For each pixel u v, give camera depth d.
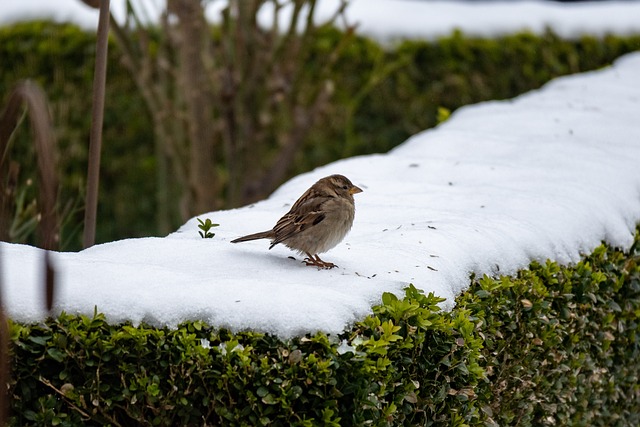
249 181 14.05
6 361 4.36
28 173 13.54
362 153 16.98
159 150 15.09
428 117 17.33
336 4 17.33
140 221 16.16
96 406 5.68
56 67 15.73
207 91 13.70
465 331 6.16
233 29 14.61
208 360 5.48
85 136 15.76
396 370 5.80
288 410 5.41
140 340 5.55
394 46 17.03
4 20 16.08
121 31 13.23
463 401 6.25
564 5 21.31
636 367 9.48
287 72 13.91
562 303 7.90
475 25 18.12
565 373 8.05
